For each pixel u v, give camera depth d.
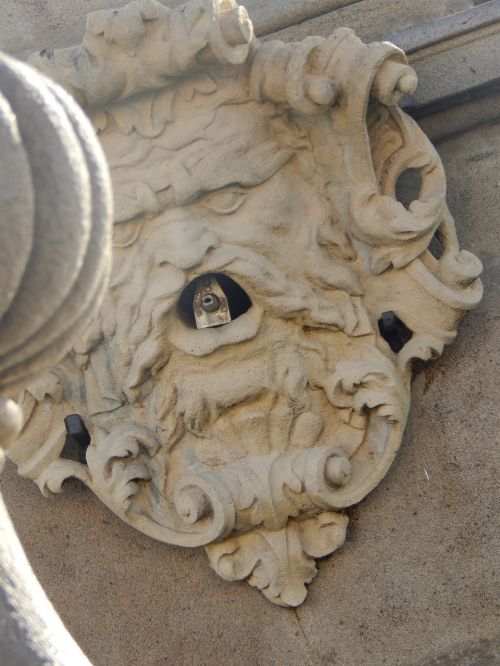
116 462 7.71
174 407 7.71
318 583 7.88
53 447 7.84
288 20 8.30
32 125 3.38
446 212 7.88
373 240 7.75
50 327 3.50
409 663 7.81
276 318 7.65
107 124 7.53
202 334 7.55
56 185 3.39
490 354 8.02
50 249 3.39
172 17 7.29
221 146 7.52
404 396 7.76
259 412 7.68
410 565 7.88
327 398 7.75
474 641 7.81
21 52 8.36
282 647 7.86
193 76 7.49
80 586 8.04
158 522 7.75
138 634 7.98
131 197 7.48
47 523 8.10
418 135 7.81
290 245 7.66
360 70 7.41
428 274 7.77
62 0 8.40
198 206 7.55
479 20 8.15
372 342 7.77
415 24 8.31
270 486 7.59
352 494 7.68
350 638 7.85
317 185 7.75
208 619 7.93
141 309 7.52
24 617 3.40
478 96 8.23
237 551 7.79
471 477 7.92
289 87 7.39
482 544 7.88
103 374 7.77
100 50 7.32
